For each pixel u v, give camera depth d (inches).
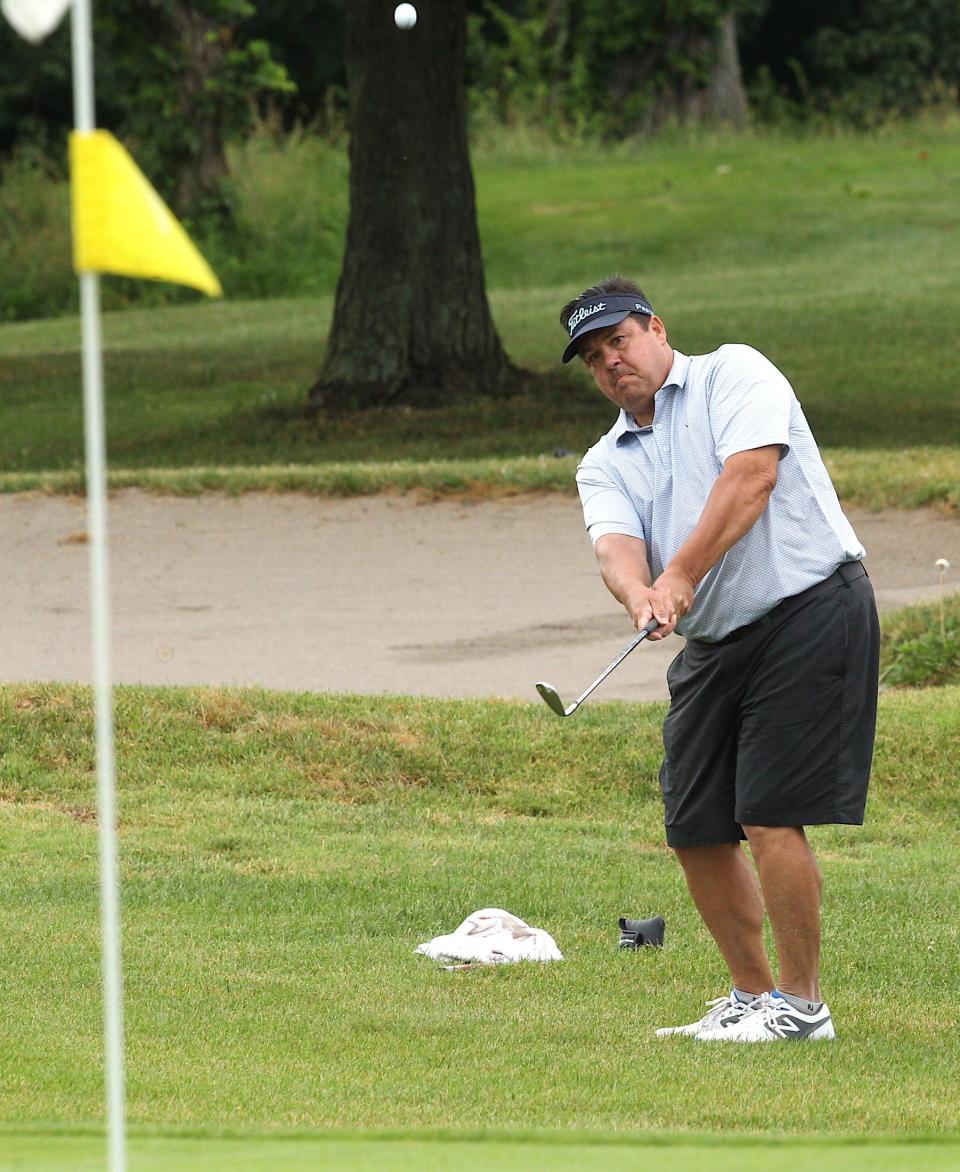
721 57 5098.4
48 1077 559.8
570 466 1903.3
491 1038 623.5
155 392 2709.2
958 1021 658.8
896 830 1002.1
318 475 1905.8
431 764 1084.5
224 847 937.5
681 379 635.5
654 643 1435.8
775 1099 542.3
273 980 705.0
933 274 3339.1
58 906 821.2
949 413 2333.9
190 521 1846.7
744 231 3865.7
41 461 2327.8
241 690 1179.3
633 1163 379.9
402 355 2406.5
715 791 639.8
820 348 2770.7
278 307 3602.4
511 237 3966.5
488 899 848.9
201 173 4010.8
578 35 5059.1
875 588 1557.6
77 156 305.7
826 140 4945.9
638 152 4785.9
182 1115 509.4
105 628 334.0
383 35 2316.7
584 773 1081.4
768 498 607.2
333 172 4318.4
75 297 3991.1
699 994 696.4
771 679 614.9
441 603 1583.4
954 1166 378.6
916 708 1171.9
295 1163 376.8
